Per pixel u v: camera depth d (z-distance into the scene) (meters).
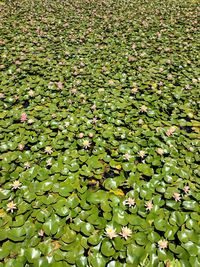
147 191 2.53
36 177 2.70
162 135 3.30
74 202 2.43
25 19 8.41
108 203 2.42
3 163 2.89
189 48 6.04
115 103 3.97
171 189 2.54
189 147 3.12
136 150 3.06
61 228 2.20
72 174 2.75
